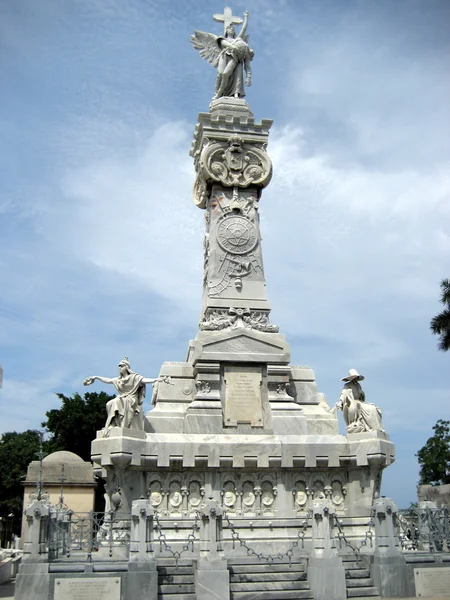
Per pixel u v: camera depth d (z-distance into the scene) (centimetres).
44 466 3616
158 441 1786
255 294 2161
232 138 2288
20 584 1334
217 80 2473
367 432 1855
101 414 4803
